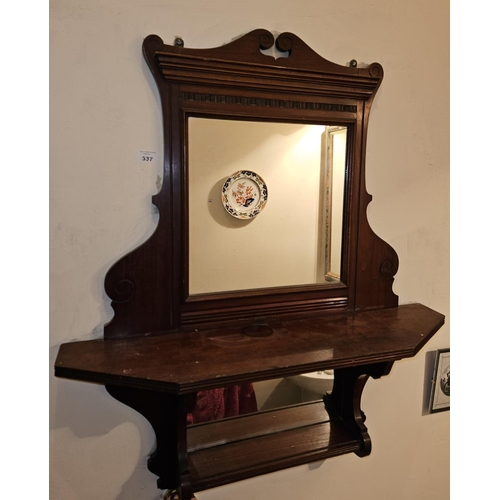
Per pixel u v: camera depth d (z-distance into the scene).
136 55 0.67
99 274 0.69
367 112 0.80
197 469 0.71
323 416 0.87
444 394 0.99
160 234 0.70
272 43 0.72
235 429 0.81
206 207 0.72
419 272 0.93
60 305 0.67
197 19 0.69
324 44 0.78
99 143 0.67
